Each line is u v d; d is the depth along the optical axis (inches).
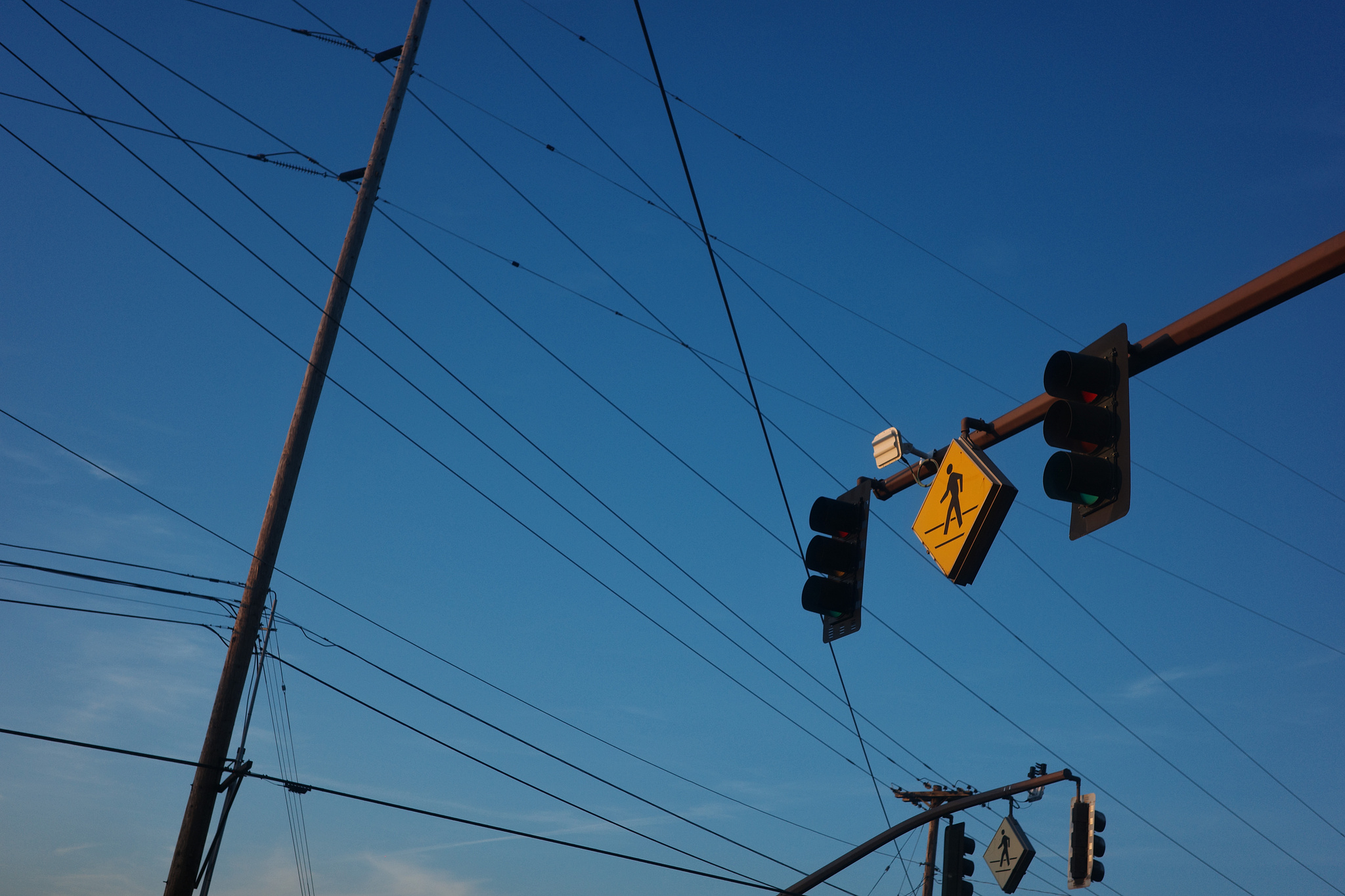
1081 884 639.8
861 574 383.6
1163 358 274.8
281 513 505.0
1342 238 243.0
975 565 339.9
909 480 376.8
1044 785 673.0
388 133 618.5
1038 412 327.9
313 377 539.2
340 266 572.1
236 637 478.0
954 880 650.8
